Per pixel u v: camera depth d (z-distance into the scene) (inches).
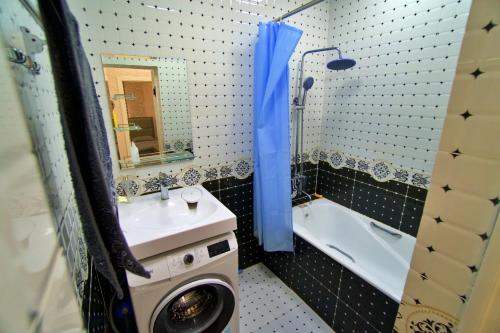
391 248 70.5
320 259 62.9
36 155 18.3
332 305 61.2
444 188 15.4
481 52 12.5
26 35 21.7
